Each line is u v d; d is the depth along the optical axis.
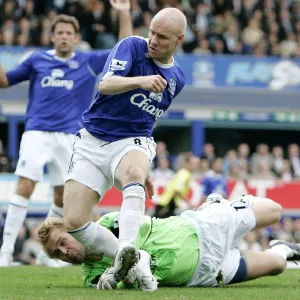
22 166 39.22
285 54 90.81
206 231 26.19
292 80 86.12
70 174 25.69
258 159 81.50
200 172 74.56
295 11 96.69
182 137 93.44
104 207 72.31
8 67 78.50
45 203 70.44
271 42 91.31
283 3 96.56
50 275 32.31
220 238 26.34
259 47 89.69
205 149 79.81
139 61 25.52
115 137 25.58
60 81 39.41
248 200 27.30
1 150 74.38
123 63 24.92
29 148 39.19
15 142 82.19
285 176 79.75
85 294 23.19
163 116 84.81
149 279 24.50
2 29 81.81
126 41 25.52
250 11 93.75
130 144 25.44
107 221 26.73
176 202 60.81
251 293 24.47
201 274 26.27
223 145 95.06
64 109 39.53
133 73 25.55
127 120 25.56
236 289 25.86
